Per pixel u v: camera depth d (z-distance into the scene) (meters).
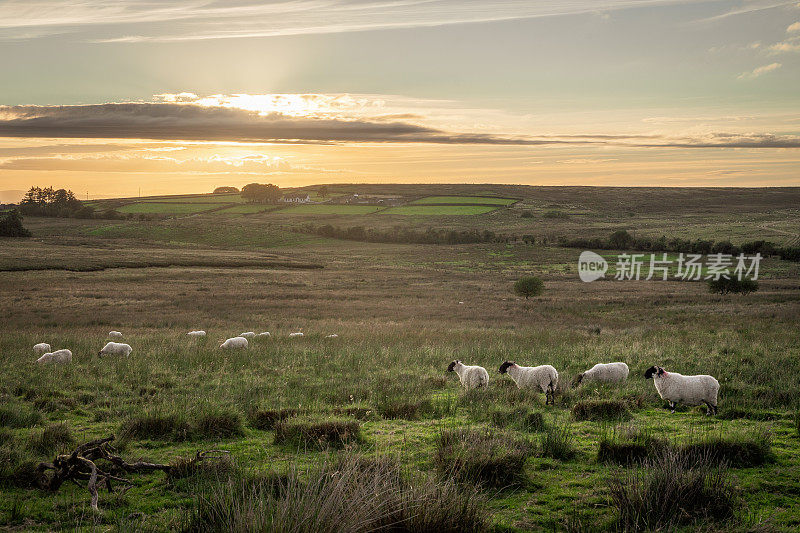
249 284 67.81
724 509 5.87
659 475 6.29
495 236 159.62
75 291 54.94
